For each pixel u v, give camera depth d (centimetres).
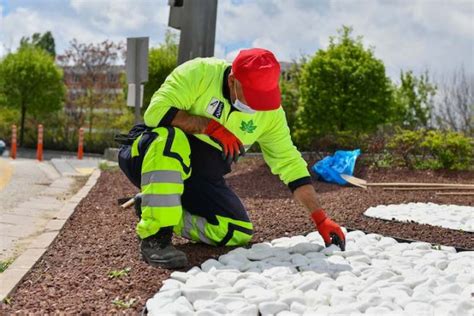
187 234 465
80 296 361
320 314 315
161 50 2867
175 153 409
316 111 1981
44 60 3189
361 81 1981
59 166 1562
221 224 454
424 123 2444
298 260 414
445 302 332
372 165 1151
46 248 475
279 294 347
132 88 952
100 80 3222
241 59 390
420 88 2473
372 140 1216
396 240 510
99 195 845
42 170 1487
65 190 1022
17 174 1325
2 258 515
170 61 2783
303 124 2002
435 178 1075
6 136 3291
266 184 998
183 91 409
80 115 3145
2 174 1312
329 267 398
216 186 454
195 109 422
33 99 3111
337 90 1977
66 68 3344
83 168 1531
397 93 2506
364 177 1088
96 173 1219
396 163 1159
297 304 324
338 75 1988
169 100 410
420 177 1081
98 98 3173
